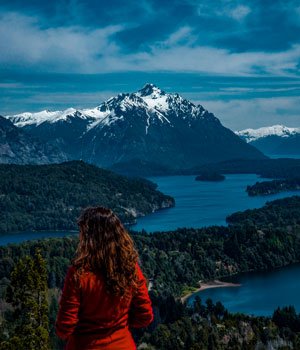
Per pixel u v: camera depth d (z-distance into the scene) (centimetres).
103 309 837
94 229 851
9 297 5009
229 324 14225
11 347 4806
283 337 13738
